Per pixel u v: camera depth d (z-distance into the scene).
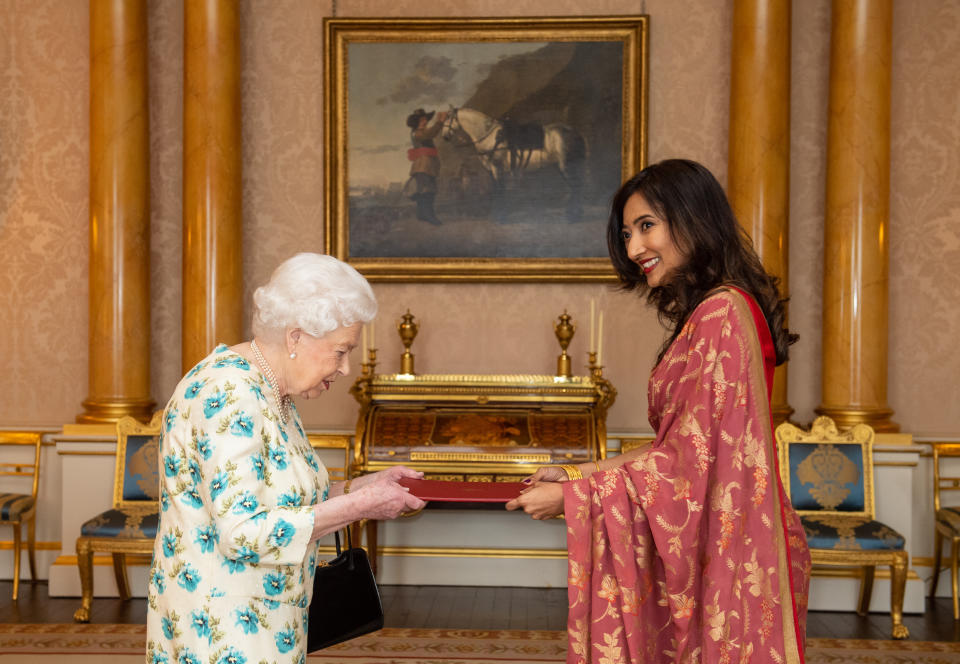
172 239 5.85
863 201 5.32
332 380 2.04
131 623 4.72
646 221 2.22
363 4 5.84
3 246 5.86
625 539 2.03
